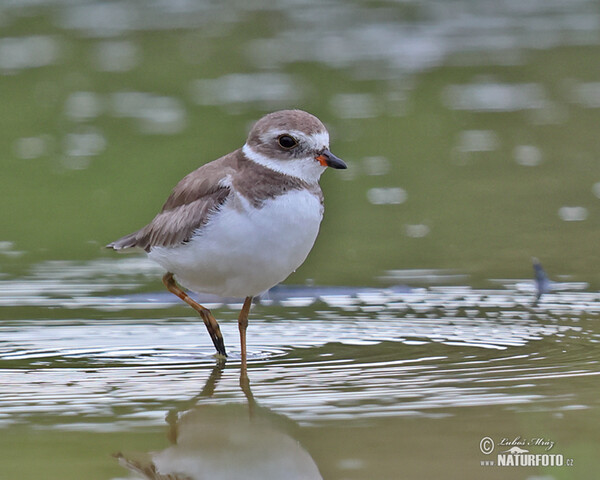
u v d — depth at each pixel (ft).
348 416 26.37
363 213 50.96
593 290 39.34
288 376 29.96
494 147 60.70
